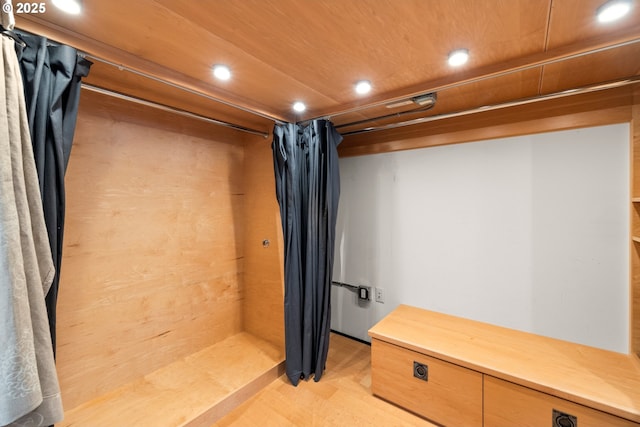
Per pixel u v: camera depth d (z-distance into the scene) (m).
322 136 1.99
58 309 1.52
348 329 2.65
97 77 1.39
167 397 1.67
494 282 1.92
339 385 1.94
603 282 1.58
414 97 1.58
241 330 2.51
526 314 1.81
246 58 1.24
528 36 1.05
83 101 1.58
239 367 1.98
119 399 1.65
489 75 1.31
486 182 1.93
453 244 2.07
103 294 1.68
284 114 1.99
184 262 2.09
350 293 2.62
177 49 1.17
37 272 0.88
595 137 1.58
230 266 2.40
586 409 1.21
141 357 1.85
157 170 1.92
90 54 1.12
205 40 1.10
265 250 2.34
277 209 2.24
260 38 1.08
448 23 0.98
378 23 0.98
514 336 1.76
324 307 2.00
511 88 1.53
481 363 1.46
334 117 2.03
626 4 0.87
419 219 2.23
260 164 2.35
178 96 1.64
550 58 1.17
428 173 2.17
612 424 1.16
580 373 1.37
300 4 0.88
